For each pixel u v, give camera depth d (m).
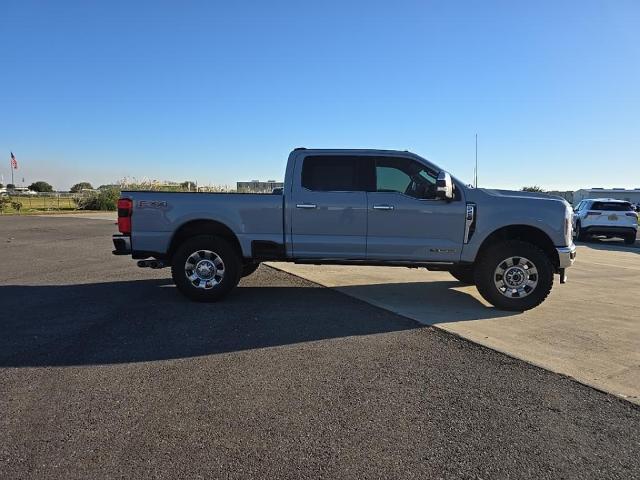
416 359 5.16
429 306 7.55
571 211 7.57
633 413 3.99
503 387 4.46
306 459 3.25
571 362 5.14
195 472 3.09
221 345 5.54
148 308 7.26
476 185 8.30
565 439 3.57
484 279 7.24
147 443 3.42
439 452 3.36
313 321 6.57
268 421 3.76
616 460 3.30
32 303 7.56
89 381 4.48
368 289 8.83
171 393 4.25
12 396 4.15
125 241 7.69
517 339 5.89
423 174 7.52
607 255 15.57
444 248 7.38
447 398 4.21
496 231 7.44
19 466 3.13
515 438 3.57
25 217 32.81
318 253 7.59
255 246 7.61
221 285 7.58
